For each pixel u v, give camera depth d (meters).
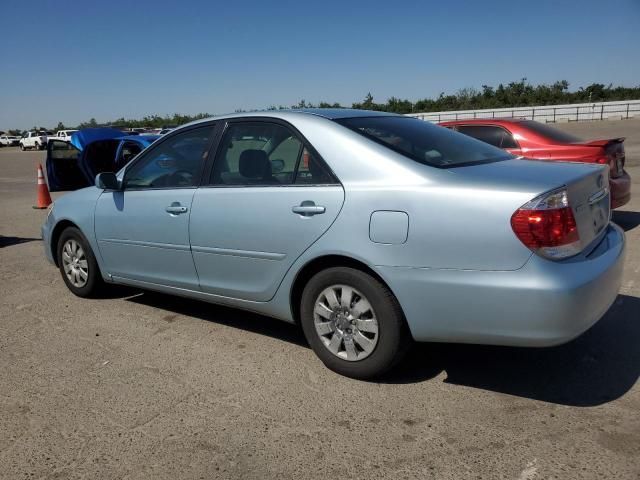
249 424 3.20
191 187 4.35
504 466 2.73
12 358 4.21
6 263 7.27
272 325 4.71
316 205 3.58
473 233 3.08
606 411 3.18
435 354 4.00
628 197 7.69
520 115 42.84
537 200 2.97
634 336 4.15
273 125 3.99
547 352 3.96
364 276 3.45
